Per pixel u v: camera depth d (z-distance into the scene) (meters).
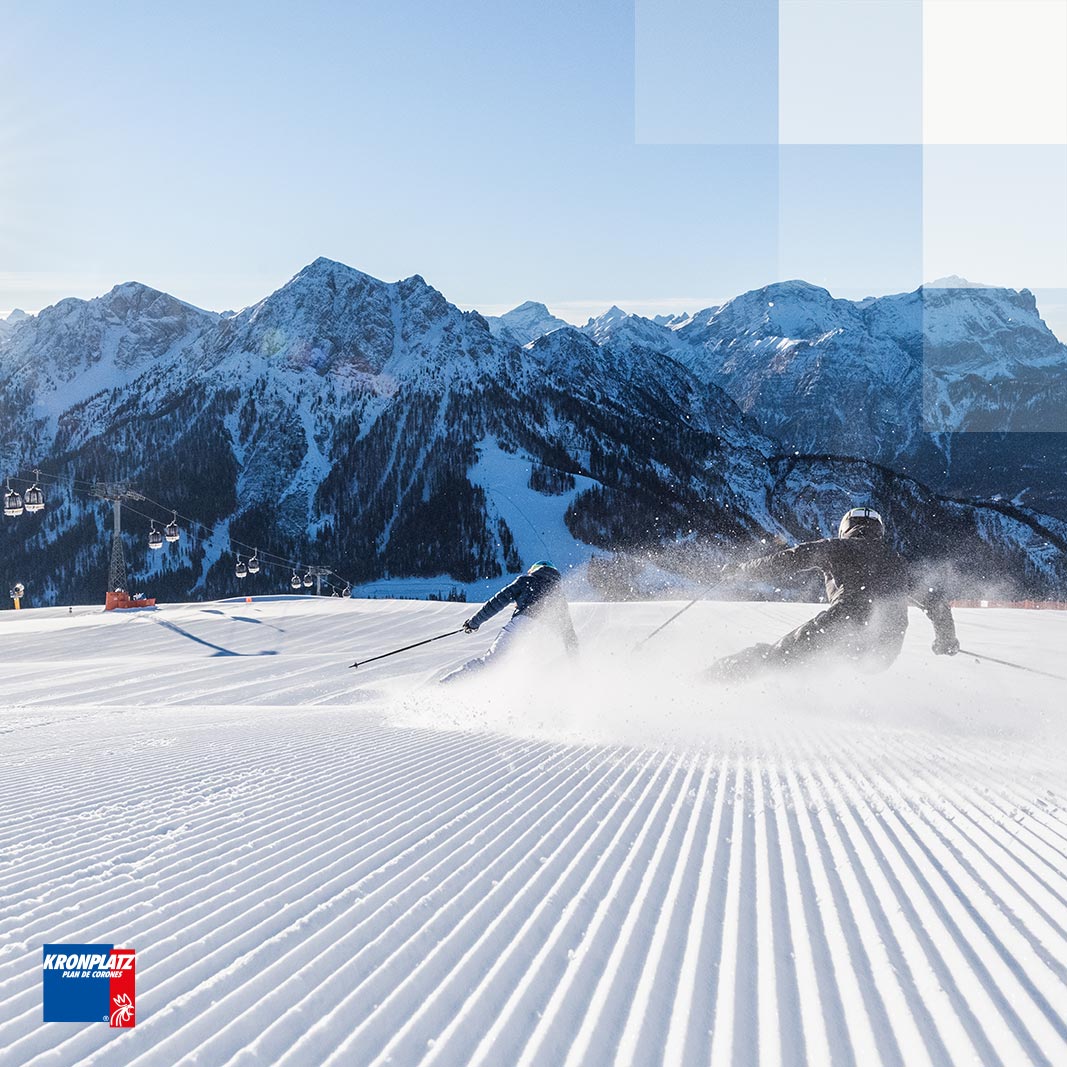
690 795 3.72
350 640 25.50
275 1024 1.70
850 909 2.29
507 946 2.09
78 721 7.85
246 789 3.99
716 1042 1.61
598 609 26.48
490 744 5.18
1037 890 2.38
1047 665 10.20
